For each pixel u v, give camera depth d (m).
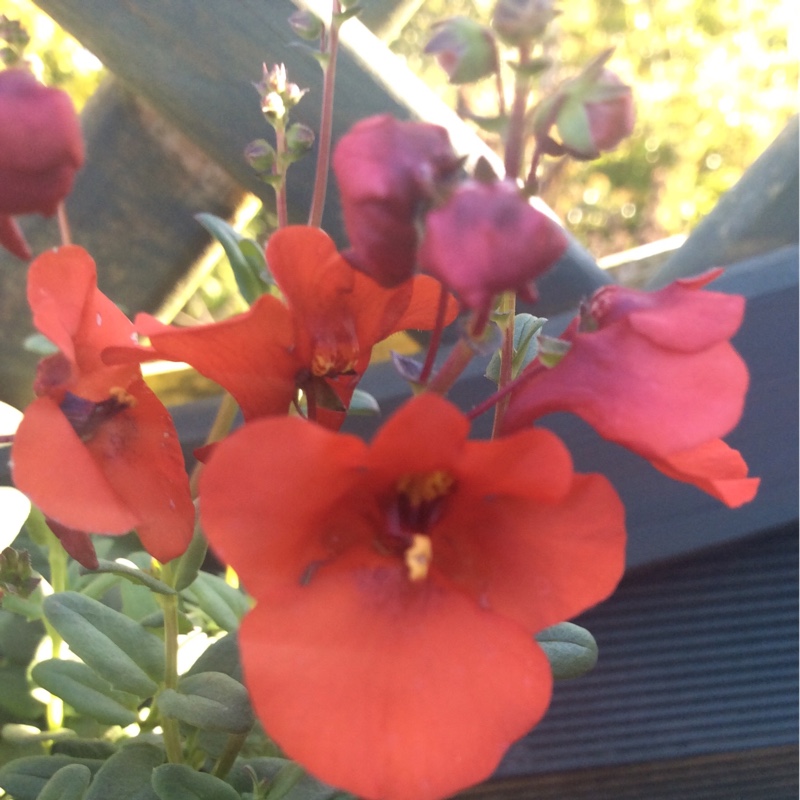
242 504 0.07
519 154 0.07
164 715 0.10
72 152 0.07
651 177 0.37
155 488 0.09
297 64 0.14
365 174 0.07
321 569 0.08
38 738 0.12
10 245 0.07
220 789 0.10
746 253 0.17
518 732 0.07
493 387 0.15
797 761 0.17
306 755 0.07
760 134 0.37
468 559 0.08
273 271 0.08
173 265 0.16
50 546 0.13
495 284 0.06
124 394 0.09
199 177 0.15
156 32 0.13
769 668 0.17
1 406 0.13
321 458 0.07
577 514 0.08
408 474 0.08
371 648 0.07
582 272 0.16
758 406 0.16
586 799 0.17
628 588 0.17
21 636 0.14
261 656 0.07
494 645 0.08
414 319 0.09
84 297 0.09
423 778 0.07
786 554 0.17
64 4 0.13
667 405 0.08
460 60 0.08
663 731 0.17
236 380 0.08
